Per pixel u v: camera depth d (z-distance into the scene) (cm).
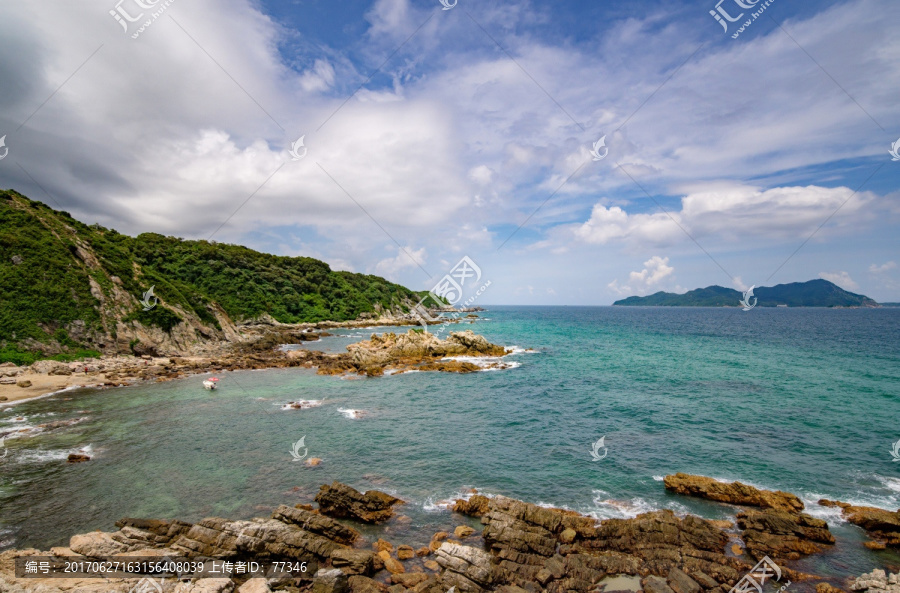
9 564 1289
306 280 14762
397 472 2261
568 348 7694
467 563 1390
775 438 2789
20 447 2541
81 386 4131
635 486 2102
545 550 1500
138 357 5641
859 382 4566
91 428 2906
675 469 2303
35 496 1938
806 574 1409
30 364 4619
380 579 1409
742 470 2288
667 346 8000
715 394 4053
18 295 5059
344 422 3144
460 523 1775
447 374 5166
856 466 2333
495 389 4331
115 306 5906
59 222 6372
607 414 3378
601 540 1581
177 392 4038
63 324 5191
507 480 2170
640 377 4916
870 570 1442
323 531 1595
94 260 6272
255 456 2455
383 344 6512
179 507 1869
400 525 1756
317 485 2103
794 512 1794
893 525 1641
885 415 3309
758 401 3775
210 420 3144
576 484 2125
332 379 4866
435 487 2095
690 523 1642
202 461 2370
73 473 2189
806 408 3528
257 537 1466
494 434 2888
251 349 6962
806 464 2361
